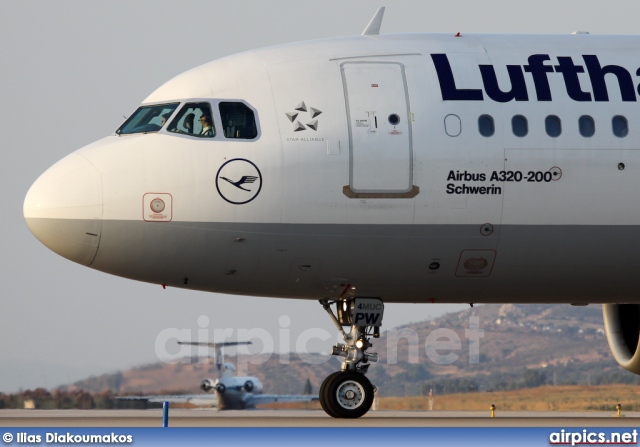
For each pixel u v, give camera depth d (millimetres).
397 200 71812
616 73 76000
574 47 77438
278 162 71188
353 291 74875
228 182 70875
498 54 75938
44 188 71562
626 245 74250
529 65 75438
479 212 72500
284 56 75000
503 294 76562
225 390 127438
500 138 73000
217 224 70938
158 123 73312
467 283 74938
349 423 69250
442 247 72812
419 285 74625
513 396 147000
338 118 72250
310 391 150125
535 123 73688
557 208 73188
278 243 71562
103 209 70500
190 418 75750
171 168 71000
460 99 73500
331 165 71438
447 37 77375
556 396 143625
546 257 73938
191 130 72500
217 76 74125
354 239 71938
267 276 73062
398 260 72875
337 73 73812
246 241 71375
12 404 118375
